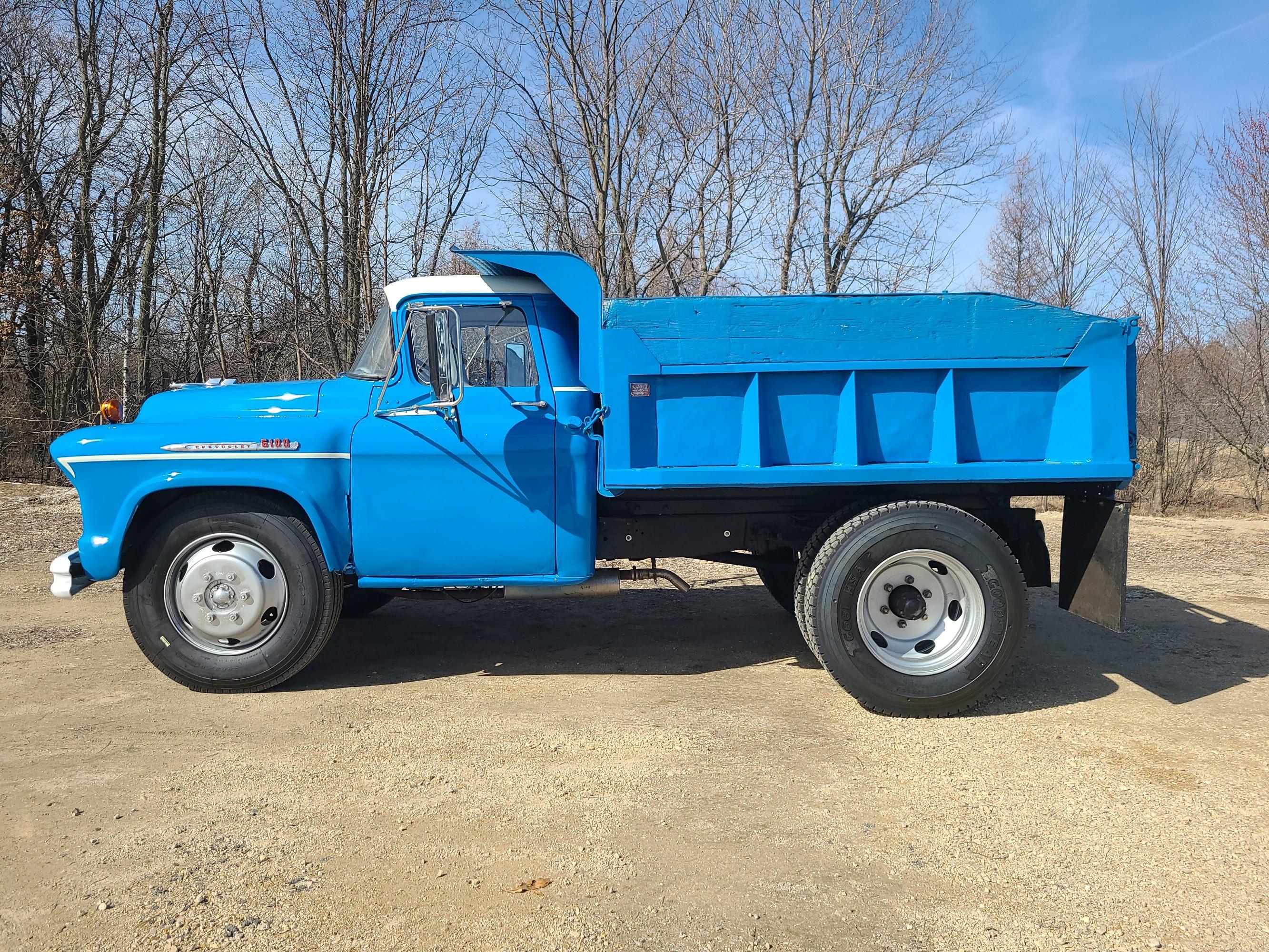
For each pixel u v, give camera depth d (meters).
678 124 12.34
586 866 2.90
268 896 2.71
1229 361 15.11
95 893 2.73
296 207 13.53
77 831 3.13
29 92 16.81
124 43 16.80
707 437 4.42
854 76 12.50
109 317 17.50
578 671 5.11
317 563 4.64
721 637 5.86
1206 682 4.90
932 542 4.32
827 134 12.60
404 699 4.61
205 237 16.25
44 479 15.05
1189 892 2.75
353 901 2.69
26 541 9.38
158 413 4.80
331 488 4.62
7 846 3.03
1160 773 3.66
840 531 4.39
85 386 16.83
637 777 3.62
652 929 2.55
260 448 4.57
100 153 16.97
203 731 4.12
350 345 13.70
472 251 4.53
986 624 4.32
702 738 4.05
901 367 4.36
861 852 3.00
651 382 4.41
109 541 4.55
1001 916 2.62
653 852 3.00
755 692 4.73
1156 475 14.97
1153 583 7.70
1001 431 4.44
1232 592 7.32
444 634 5.94
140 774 3.63
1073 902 2.69
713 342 4.37
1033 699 4.61
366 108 13.41
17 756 3.81
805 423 4.43
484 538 4.70
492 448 4.65
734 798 3.43
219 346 16.59
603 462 4.51
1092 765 3.75
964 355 4.37
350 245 13.69
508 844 3.05
